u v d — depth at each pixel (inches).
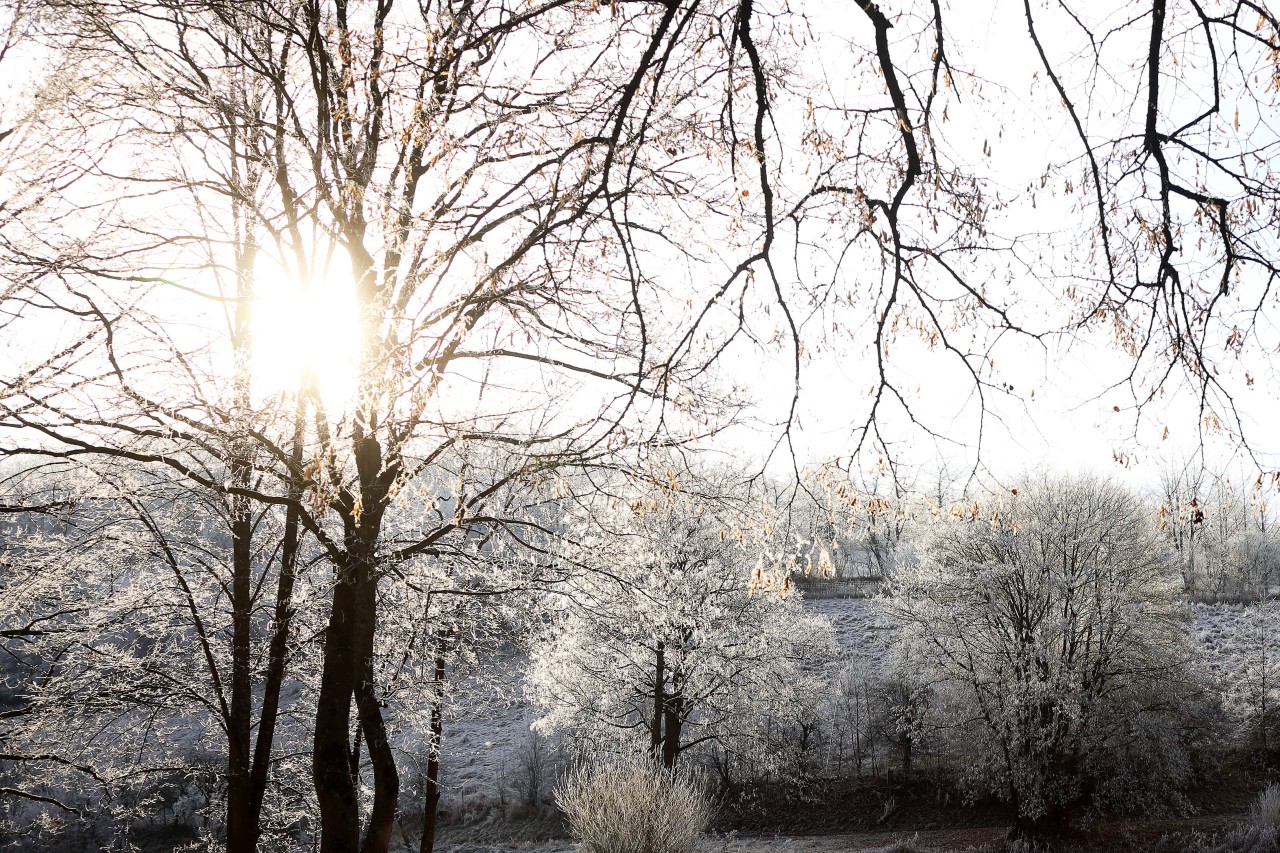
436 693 471.2
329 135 295.7
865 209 158.1
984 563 942.4
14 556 388.2
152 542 412.8
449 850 954.1
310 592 424.8
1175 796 971.3
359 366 235.8
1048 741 908.0
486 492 311.1
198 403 295.6
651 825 468.8
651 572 696.4
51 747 424.8
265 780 412.2
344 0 297.1
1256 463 145.7
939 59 146.5
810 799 1122.0
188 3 286.5
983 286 174.2
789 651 956.6
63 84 283.3
